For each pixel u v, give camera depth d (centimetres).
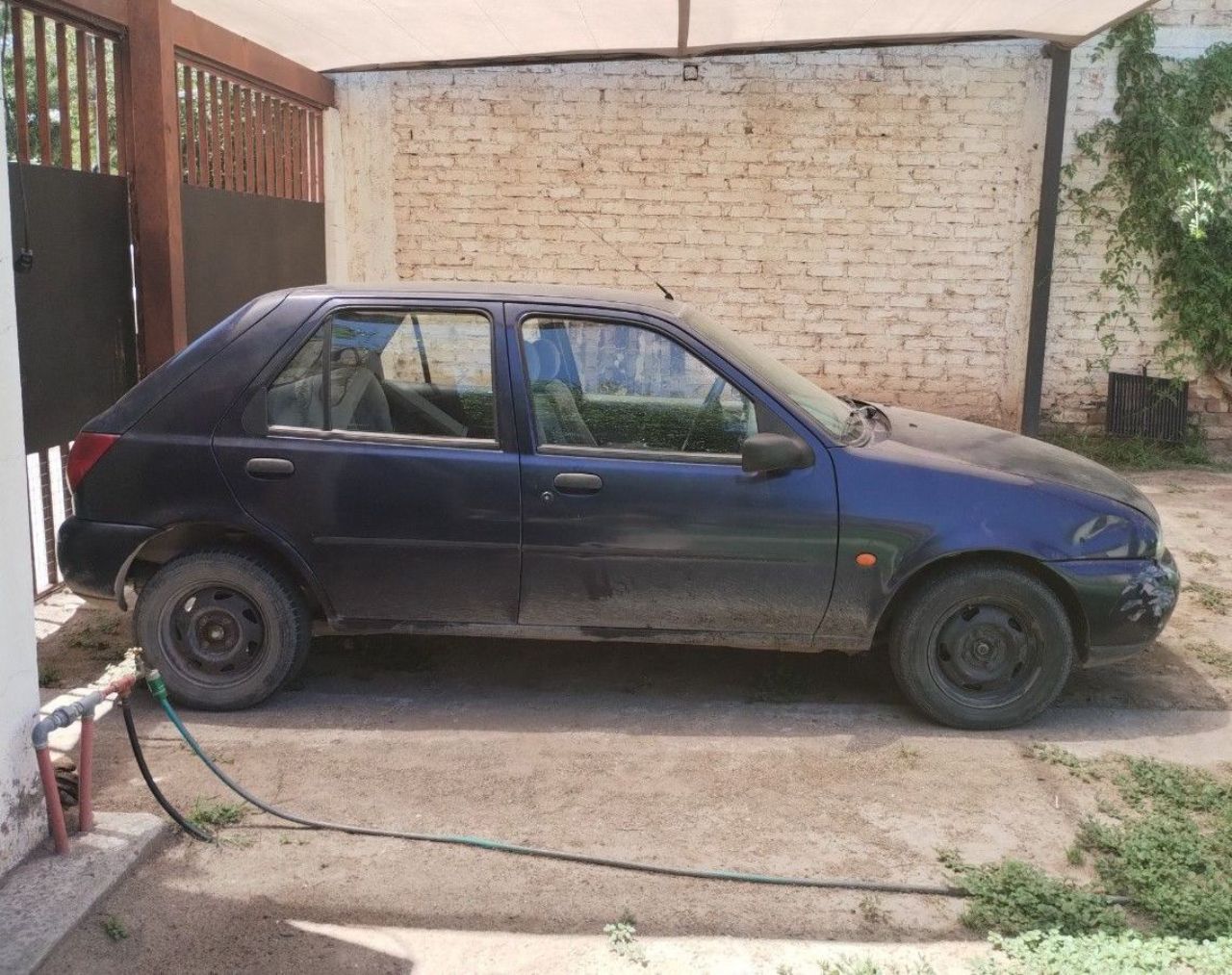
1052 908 345
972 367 1095
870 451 481
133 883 363
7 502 343
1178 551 769
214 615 493
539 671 550
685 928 343
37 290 584
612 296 507
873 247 1084
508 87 1084
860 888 363
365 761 451
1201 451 1077
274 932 340
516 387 484
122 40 665
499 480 477
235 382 489
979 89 1048
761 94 1066
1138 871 363
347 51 983
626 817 408
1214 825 401
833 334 1101
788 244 1089
